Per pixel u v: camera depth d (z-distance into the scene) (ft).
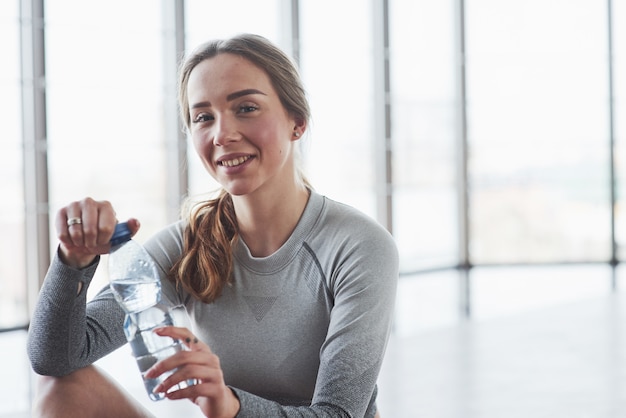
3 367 12.53
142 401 10.47
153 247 5.04
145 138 16.25
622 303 17.07
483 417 9.68
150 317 4.10
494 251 22.95
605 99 22.76
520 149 22.74
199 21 17.08
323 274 4.74
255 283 4.86
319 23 19.47
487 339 13.82
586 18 22.44
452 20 22.25
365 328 4.48
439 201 22.33
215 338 4.93
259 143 4.53
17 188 14.99
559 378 11.30
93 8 15.47
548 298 17.87
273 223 4.85
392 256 4.77
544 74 22.50
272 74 4.58
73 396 4.42
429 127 21.94
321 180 19.54
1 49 14.64
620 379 11.19
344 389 4.33
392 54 20.94
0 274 15.06
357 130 20.27
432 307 16.92
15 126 14.87
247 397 3.95
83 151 15.49
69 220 3.98
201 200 5.09
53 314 4.23
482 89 22.54
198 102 4.55
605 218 23.08
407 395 10.62
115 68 15.78
